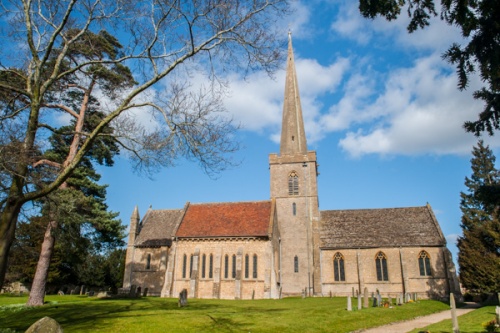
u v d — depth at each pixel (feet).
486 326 52.65
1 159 37.86
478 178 166.61
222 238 133.49
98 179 98.43
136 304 84.94
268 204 147.33
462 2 26.21
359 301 78.69
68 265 171.53
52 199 54.03
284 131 167.12
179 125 43.04
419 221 149.28
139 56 42.91
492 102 32.58
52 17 43.19
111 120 42.88
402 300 99.25
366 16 30.14
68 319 60.70
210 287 129.49
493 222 131.13
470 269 128.57
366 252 145.07
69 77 65.92
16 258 132.77
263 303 96.12
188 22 41.42
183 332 51.16
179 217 148.97
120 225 96.12
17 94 46.16
